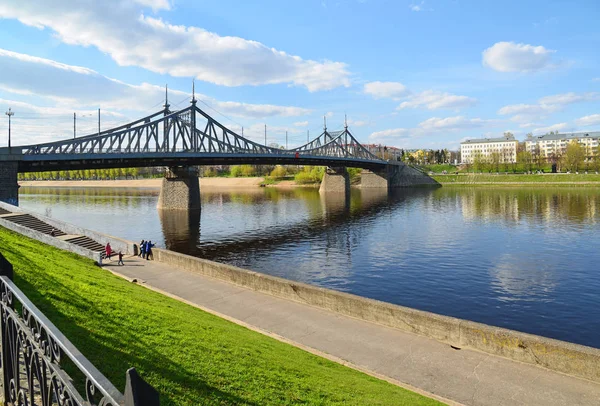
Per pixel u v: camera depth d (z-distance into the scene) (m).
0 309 5.38
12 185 45.62
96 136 59.56
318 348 14.19
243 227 56.81
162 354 8.95
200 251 41.56
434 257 37.72
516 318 22.80
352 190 142.12
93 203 91.88
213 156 70.94
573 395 10.99
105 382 3.02
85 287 13.17
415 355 13.61
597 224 53.53
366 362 13.13
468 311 23.98
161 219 64.56
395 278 31.06
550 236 46.59
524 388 11.39
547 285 28.80
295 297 19.52
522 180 139.12
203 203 93.38
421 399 10.48
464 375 12.20
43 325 3.97
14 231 25.03
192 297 20.11
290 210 78.12
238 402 7.76
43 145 50.62
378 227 55.78
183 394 7.40
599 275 31.12
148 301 15.02
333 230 53.91
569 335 20.44
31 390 4.52
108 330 9.41
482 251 39.88
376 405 9.31
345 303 17.53
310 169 165.88
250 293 20.78
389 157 194.75
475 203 84.88
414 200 95.81
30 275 11.88
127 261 28.70
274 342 13.98
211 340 11.16
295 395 8.79
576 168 146.00
